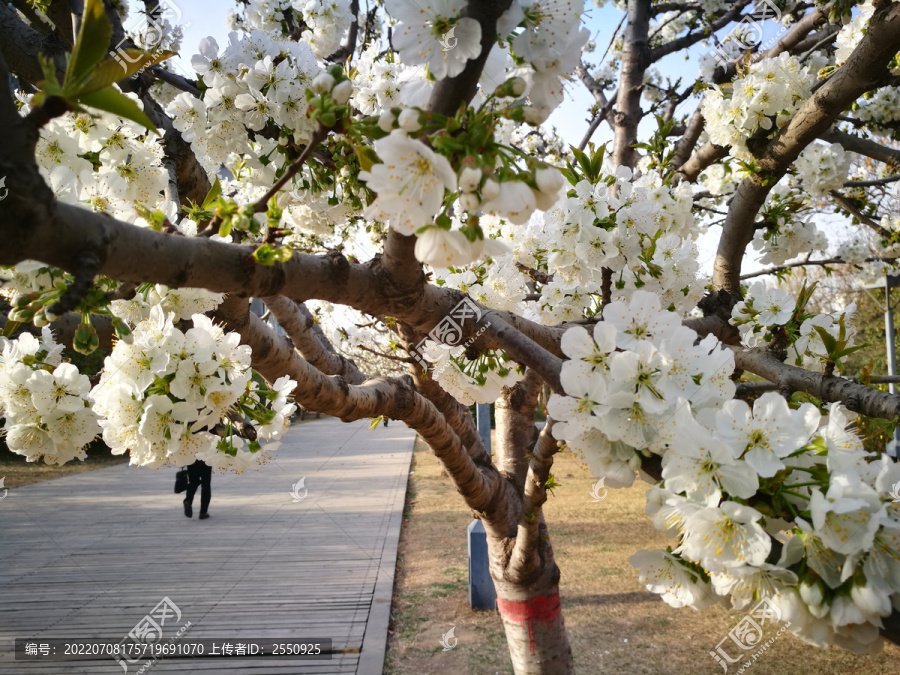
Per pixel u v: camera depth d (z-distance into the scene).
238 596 5.88
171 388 1.46
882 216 4.91
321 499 10.68
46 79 0.76
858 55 2.01
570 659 2.92
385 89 1.97
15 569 6.60
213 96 1.76
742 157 2.60
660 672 4.48
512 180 0.89
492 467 2.90
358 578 6.43
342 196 1.86
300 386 2.11
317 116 0.98
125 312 1.58
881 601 0.85
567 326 2.10
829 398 1.88
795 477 0.96
